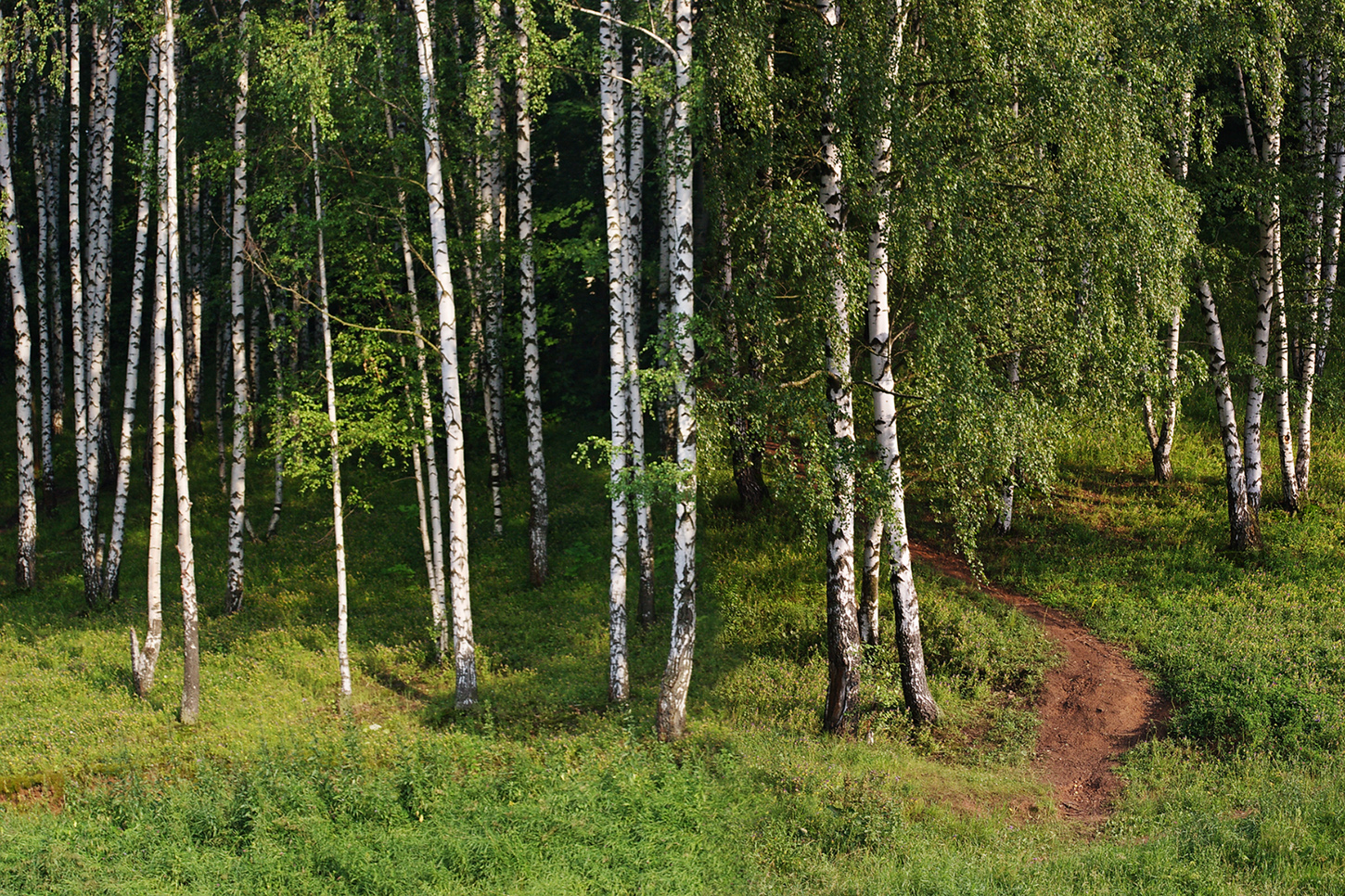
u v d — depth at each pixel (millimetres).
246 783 11125
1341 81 18719
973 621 17297
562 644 17578
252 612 19984
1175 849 9453
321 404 16906
